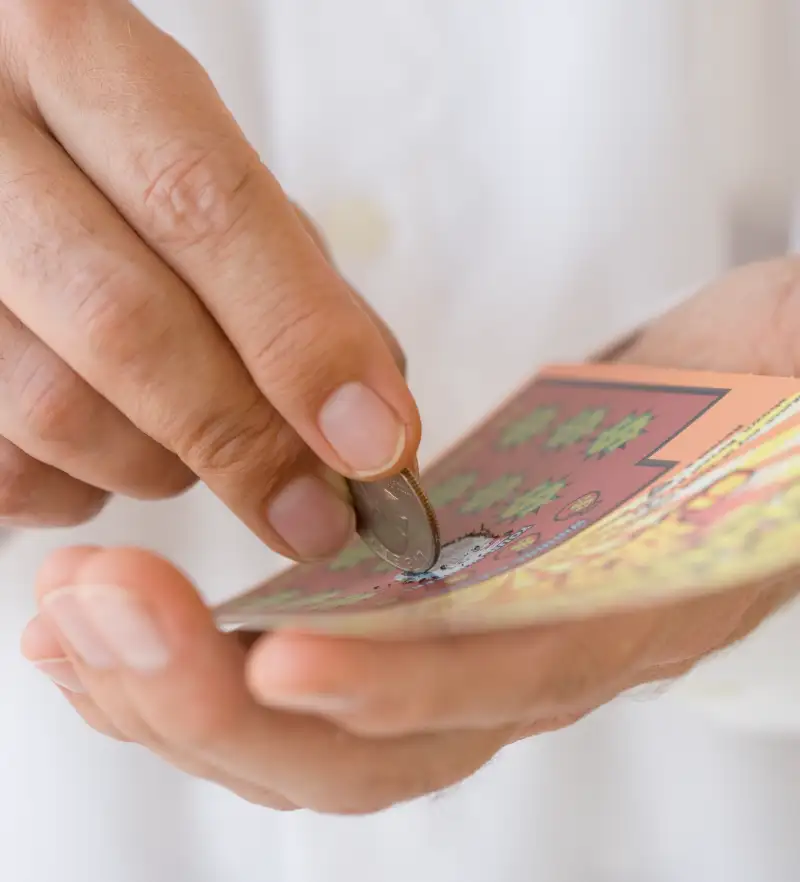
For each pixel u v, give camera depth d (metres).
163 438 0.28
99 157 0.28
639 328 0.39
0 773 0.41
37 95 0.28
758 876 0.43
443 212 0.46
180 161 0.27
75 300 0.28
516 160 0.45
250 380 0.28
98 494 0.32
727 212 0.46
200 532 0.44
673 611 0.27
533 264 0.46
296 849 0.42
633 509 0.28
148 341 0.28
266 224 0.28
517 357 0.46
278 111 0.45
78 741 0.41
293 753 0.26
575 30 0.44
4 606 0.42
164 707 0.25
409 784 0.27
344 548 0.30
